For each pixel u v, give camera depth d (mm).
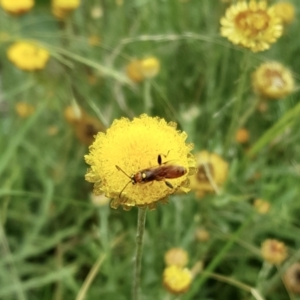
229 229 174
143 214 95
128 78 183
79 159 185
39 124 199
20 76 209
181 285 126
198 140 179
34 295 169
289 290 142
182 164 86
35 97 205
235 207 170
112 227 178
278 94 146
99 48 212
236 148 188
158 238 163
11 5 183
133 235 166
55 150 198
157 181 83
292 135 178
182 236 169
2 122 203
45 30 235
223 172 149
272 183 170
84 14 231
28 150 186
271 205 165
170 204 167
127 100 207
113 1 224
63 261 175
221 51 197
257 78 148
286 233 162
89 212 173
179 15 209
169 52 208
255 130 196
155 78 197
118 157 86
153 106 188
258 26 135
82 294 134
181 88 210
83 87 200
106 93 208
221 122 196
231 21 138
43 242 174
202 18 218
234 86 191
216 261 139
